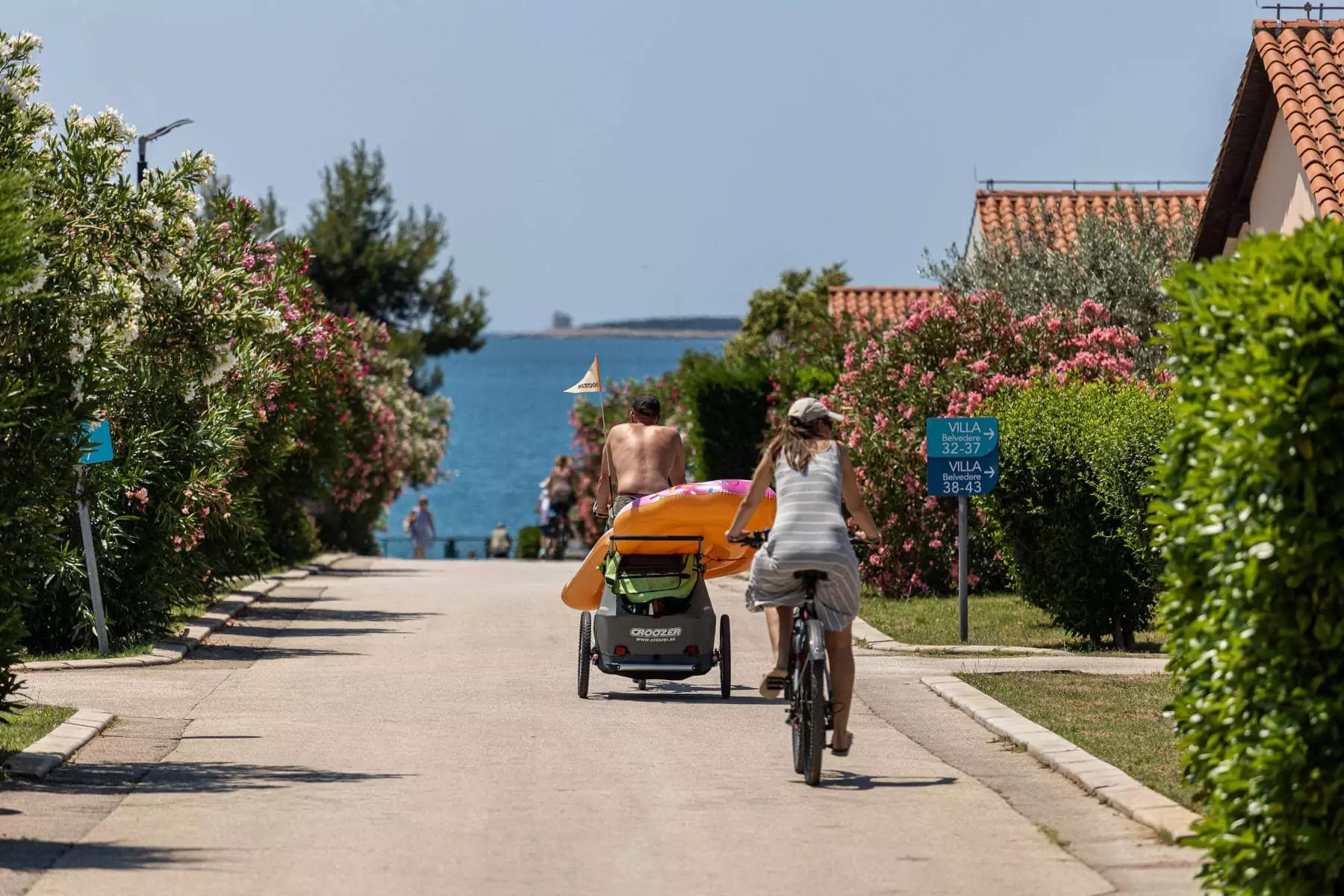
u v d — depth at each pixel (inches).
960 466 1673.2
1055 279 2783.0
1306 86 1939.0
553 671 1480.1
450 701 1280.8
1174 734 1065.5
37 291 938.7
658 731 1133.1
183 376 1632.6
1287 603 626.2
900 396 2311.8
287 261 2287.2
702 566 1299.2
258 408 1931.6
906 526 2250.2
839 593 946.7
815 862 753.0
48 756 976.3
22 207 959.0
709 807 874.1
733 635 1796.3
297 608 2159.2
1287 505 615.2
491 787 927.7
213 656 1593.3
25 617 1573.6
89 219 1309.1
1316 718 613.3
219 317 1467.8
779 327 6092.5
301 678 1419.8
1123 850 776.9
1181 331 696.4
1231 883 651.5
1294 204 1983.3
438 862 748.6
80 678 1396.4
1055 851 775.7
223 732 1122.0
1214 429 655.1
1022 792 916.6
